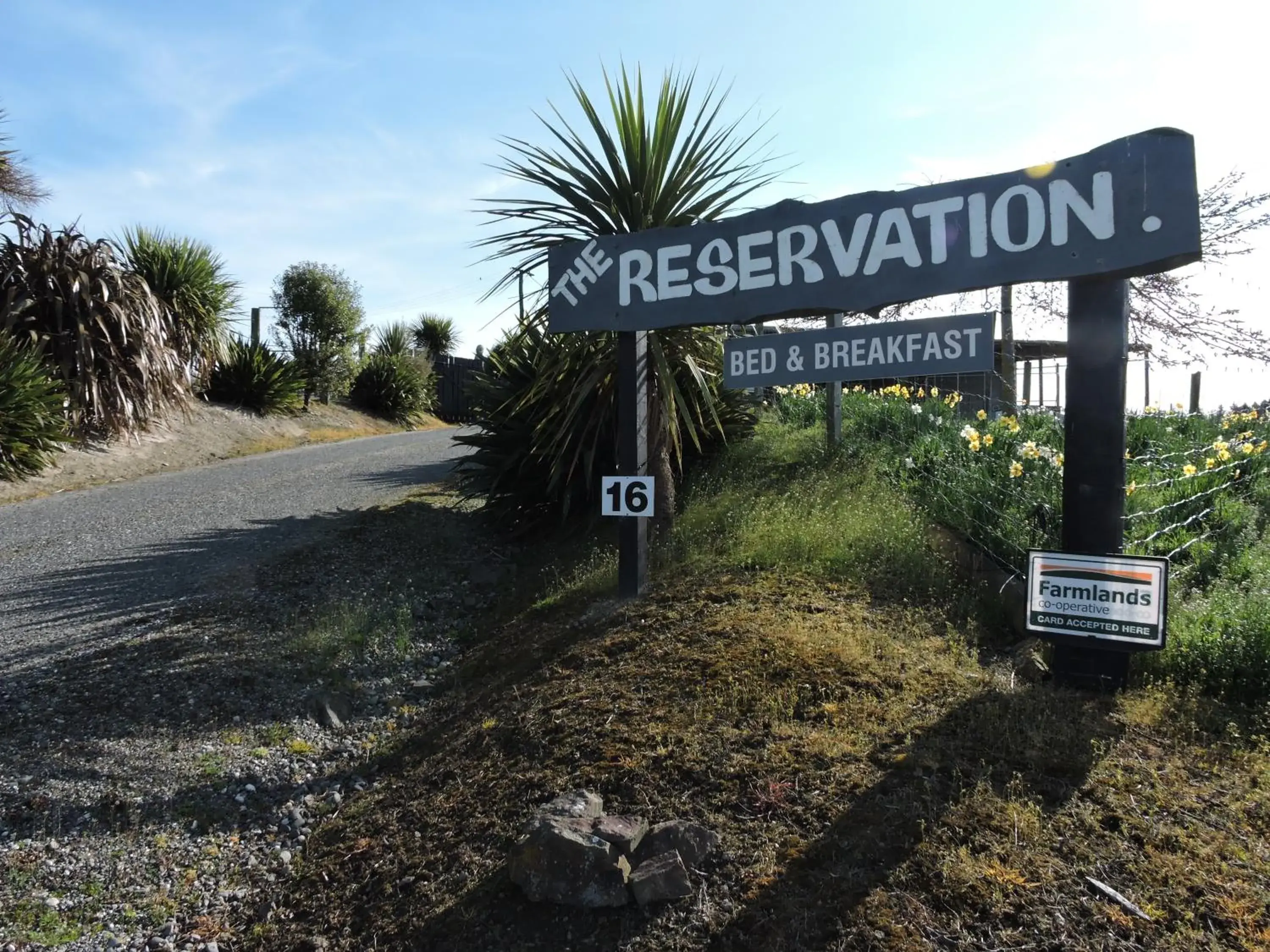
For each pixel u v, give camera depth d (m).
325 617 6.02
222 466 13.65
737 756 3.24
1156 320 9.34
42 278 12.86
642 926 2.57
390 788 3.90
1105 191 3.66
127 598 6.43
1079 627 3.61
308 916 3.10
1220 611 3.93
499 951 2.62
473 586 7.02
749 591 4.80
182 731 4.50
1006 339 9.48
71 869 3.48
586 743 3.52
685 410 5.66
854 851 2.68
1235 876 2.45
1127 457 6.62
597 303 5.17
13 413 10.97
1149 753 3.07
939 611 4.49
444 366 30.88
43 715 4.59
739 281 4.75
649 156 5.96
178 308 15.70
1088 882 2.47
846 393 10.12
